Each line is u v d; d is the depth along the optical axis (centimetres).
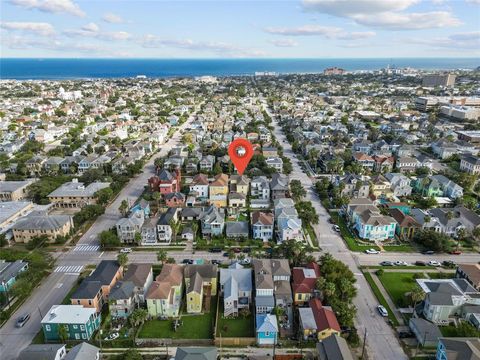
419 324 10175
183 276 12200
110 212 18175
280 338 10094
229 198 18775
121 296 10794
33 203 18812
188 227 15825
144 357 9462
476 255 14475
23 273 12194
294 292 11394
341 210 18338
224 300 11031
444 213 16275
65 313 10212
